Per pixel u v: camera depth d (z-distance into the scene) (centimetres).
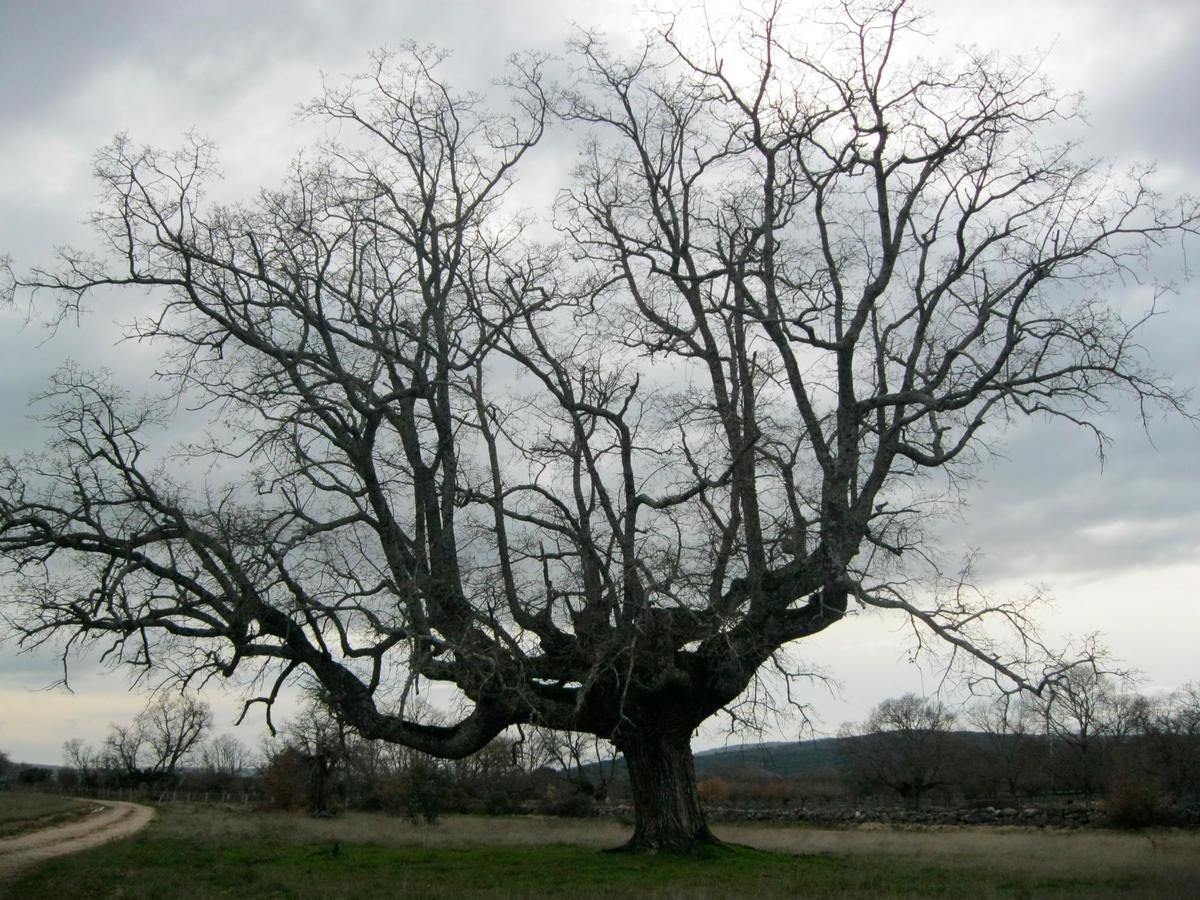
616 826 4312
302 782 5947
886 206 2238
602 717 2250
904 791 5588
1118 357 2062
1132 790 4003
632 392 2348
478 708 2189
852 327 2162
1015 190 2170
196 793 8688
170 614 1939
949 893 1834
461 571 2208
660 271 2272
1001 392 2138
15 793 7269
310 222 2219
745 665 2144
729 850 2306
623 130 2358
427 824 4469
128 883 2059
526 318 2281
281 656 2055
